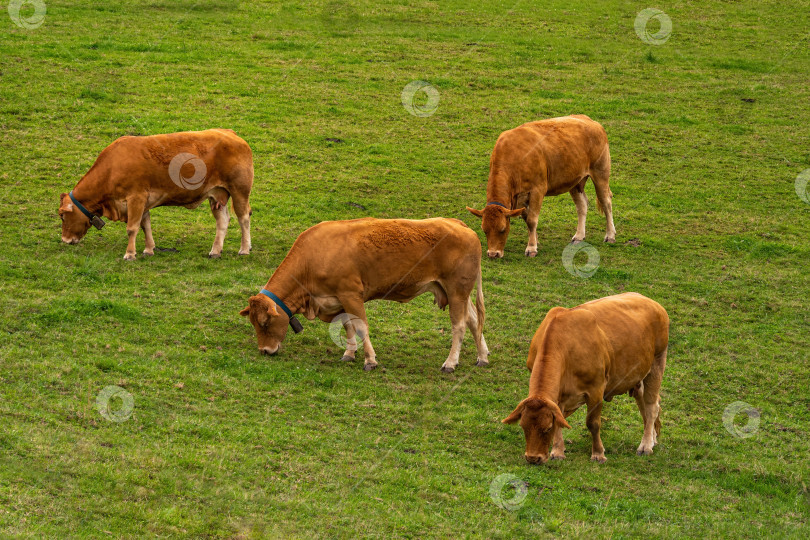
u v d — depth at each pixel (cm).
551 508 922
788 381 1286
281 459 977
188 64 2680
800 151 2356
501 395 1190
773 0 3694
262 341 1229
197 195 1518
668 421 1166
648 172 2219
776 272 1684
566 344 973
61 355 1143
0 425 946
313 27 3169
